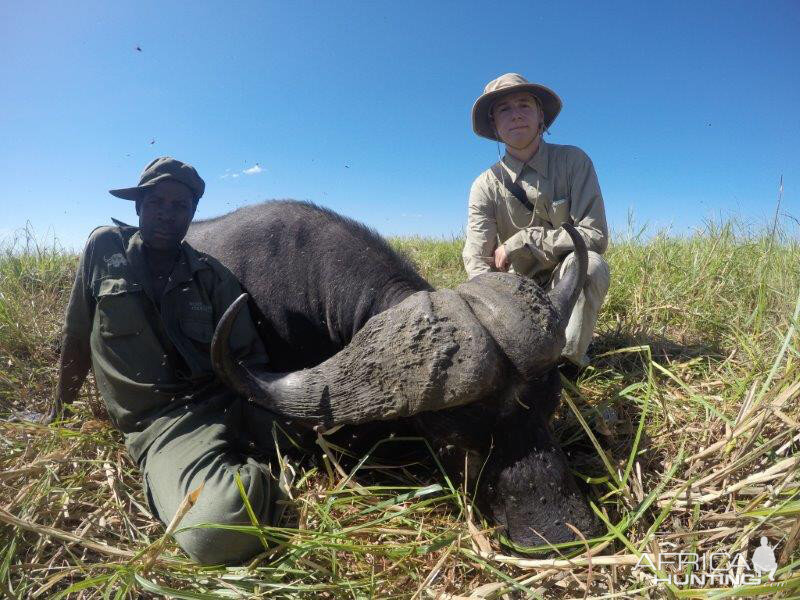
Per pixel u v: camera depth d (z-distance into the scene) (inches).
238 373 57.7
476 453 52.7
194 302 65.8
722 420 64.9
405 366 50.7
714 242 130.3
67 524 55.4
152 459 57.9
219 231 86.2
